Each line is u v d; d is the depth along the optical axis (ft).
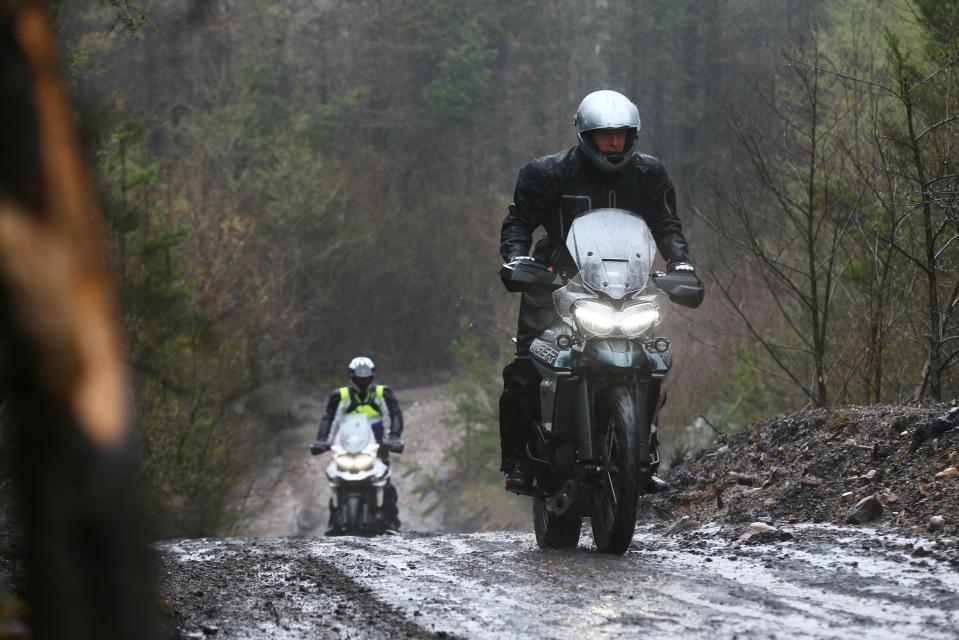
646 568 46.26
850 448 65.67
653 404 53.72
